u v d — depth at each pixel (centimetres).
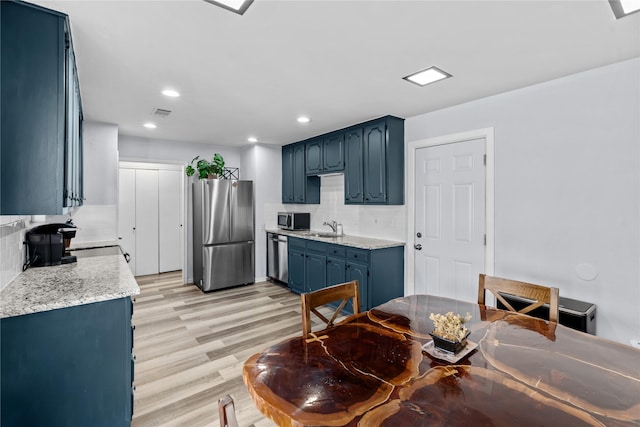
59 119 147
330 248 382
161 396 211
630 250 206
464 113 294
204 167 456
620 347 125
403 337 137
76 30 167
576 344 128
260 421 188
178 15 155
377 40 180
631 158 205
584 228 225
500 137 269
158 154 461
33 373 144
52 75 147
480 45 186
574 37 177
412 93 267
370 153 357
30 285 175
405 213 350
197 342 291
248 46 187
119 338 164
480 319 157
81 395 155
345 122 363
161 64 210
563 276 235
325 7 149
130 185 547
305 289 429
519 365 111
